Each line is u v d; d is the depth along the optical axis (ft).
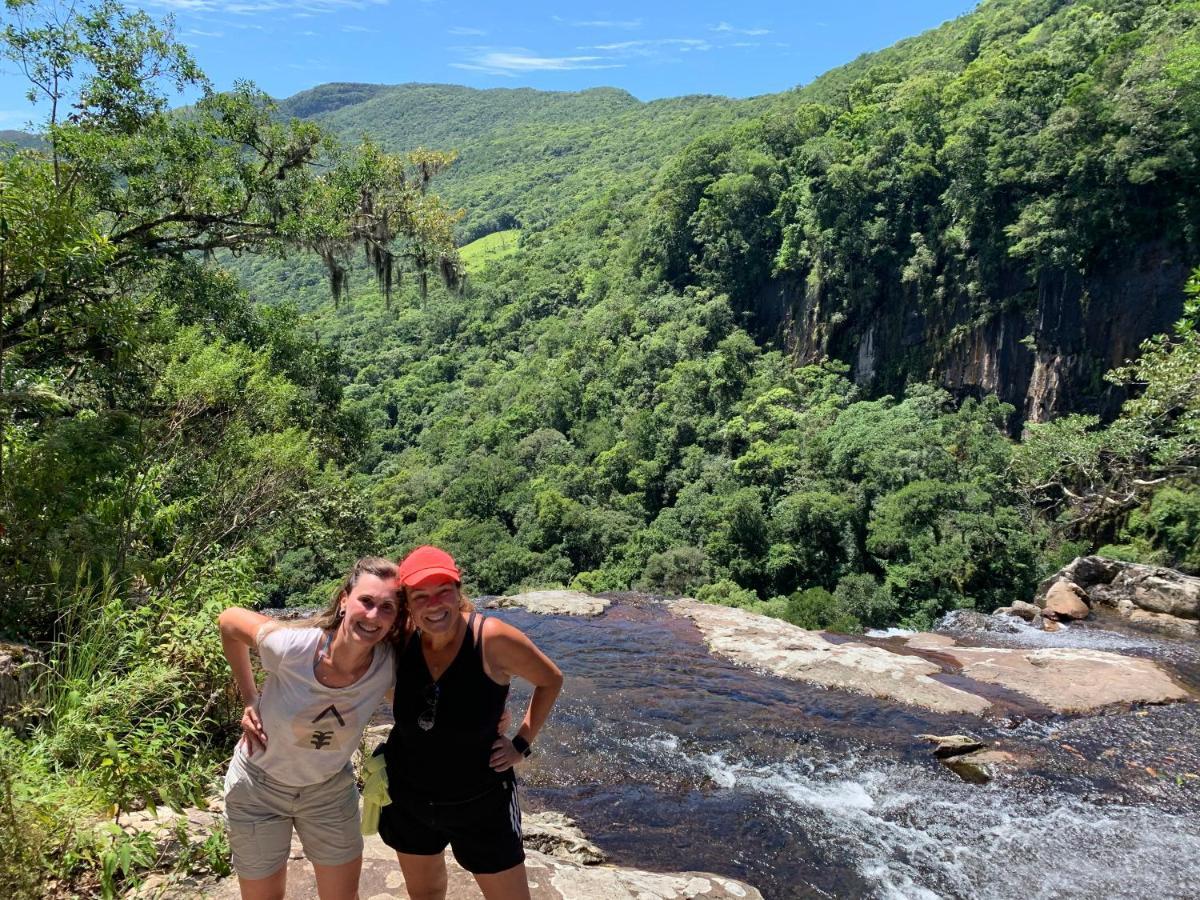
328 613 7.91
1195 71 105.40
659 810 23.25
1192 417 68.44
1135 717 30.78
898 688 33.71
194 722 13.88
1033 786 25.08
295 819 8.43
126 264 39.75
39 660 13.79
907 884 19.71
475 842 8.17
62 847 10.12
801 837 21.88
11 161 19.16
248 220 46.06
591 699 33.37
